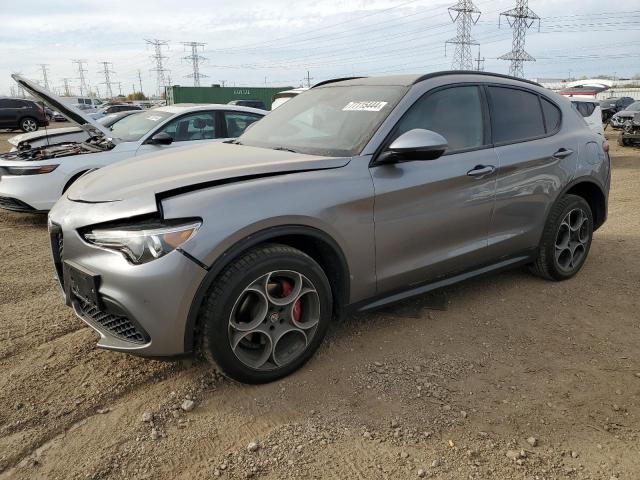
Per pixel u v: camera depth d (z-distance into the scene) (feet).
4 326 11.90
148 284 8.05
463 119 11.82
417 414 8.68
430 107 11.29
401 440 8.07
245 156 10.43
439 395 9.21
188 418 8.59
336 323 10.73
